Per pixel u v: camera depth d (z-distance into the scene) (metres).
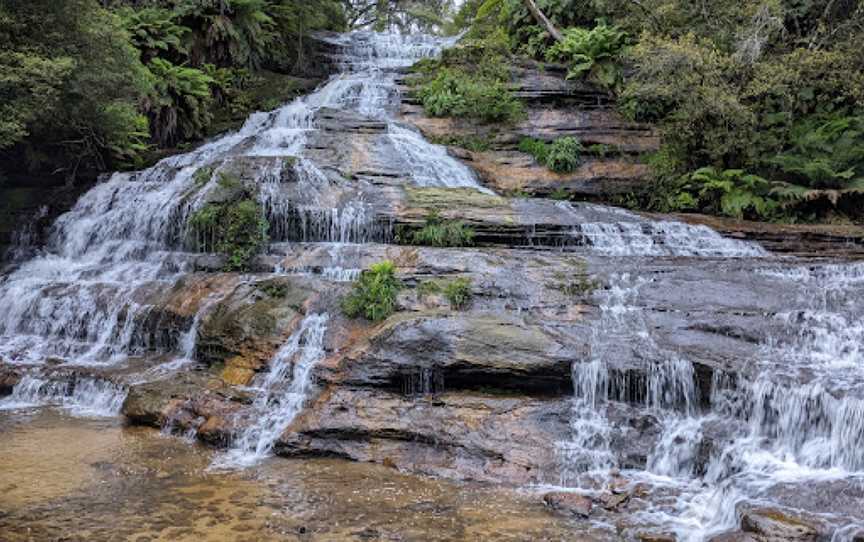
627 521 5.95
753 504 5.64
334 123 17.31
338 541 5.59
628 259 10.99
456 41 26.77
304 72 24.39
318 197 12.89
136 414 8.89
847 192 15.09
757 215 15.62
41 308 12.41
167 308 10.99
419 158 15.75
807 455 6.78
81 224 15.05
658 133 17.69
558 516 6.14
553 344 8.28
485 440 7.41
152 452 7.83
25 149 16.97
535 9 21.45
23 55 12.54
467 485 6.89
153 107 18.77
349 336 9.19
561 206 13.70
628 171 16.89
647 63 16.31
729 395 7.57
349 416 7.93
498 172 16.77
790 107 16.53
